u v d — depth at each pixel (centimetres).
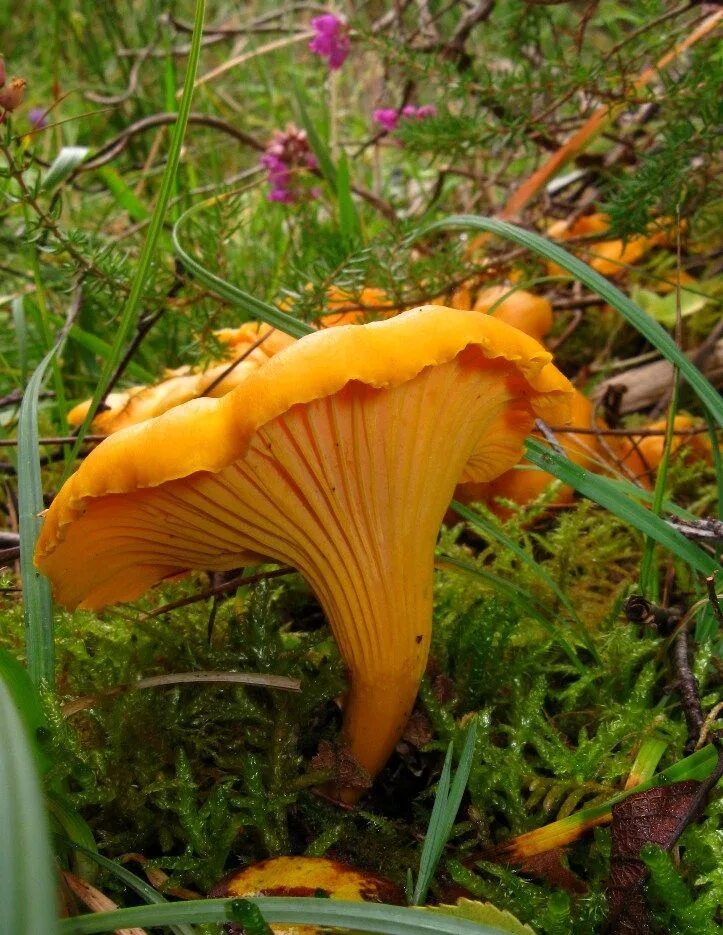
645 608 12
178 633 14
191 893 11
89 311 22
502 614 13
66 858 10
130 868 11
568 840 10
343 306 19
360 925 8
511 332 10
